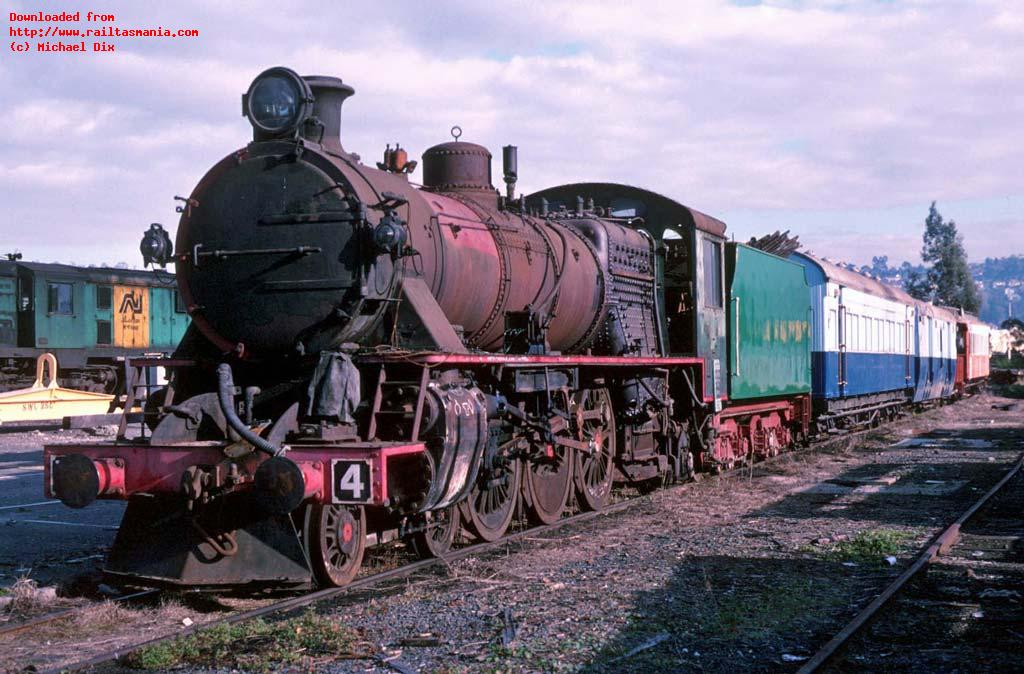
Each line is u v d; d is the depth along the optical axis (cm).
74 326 2978
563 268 1099
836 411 2278
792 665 563
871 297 2581
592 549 911
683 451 1391
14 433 2275
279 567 722
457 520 912
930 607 690
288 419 743
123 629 661
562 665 557
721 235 1504
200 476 694
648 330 1315
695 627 638
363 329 805
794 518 1086
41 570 857
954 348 3981
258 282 802
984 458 1758
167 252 848
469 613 668
